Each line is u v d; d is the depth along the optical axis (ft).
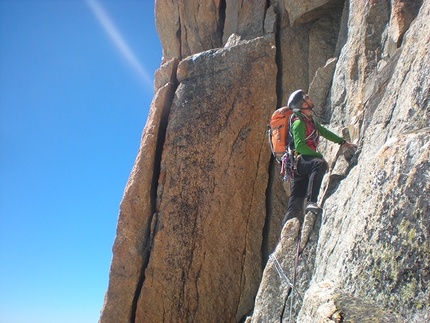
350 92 22.70
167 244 26.50
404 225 11.34
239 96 28.02
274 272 18.60
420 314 10.34
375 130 17.39
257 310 18.30
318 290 13.21
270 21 29.66
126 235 26.96
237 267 26.04
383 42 21.44
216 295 25.73
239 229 26.50
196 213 26.76
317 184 18.42
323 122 24.91
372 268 11.82
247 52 28.71
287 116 20.44
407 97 14.53
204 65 29.32
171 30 37.06
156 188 27.94
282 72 28.73
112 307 26.18
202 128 27.91
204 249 26.32
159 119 28.99
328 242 16.31
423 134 12.12
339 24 28.71
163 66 30.99
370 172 13.24
